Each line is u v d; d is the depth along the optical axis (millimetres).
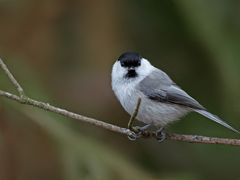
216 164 11891
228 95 10711
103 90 11648
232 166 11836
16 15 11344
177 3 10961
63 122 10086
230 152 11875
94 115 11602
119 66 8812
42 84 10789
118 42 11828
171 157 12172
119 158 9852
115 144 11898
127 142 12078
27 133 10695
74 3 11711
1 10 11258
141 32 12203
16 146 10672
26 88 10336
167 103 8727
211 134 11781
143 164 12109
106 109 11703
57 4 11578
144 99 8680
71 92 11562
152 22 12188
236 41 10734
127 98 8758
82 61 11703
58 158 10039
